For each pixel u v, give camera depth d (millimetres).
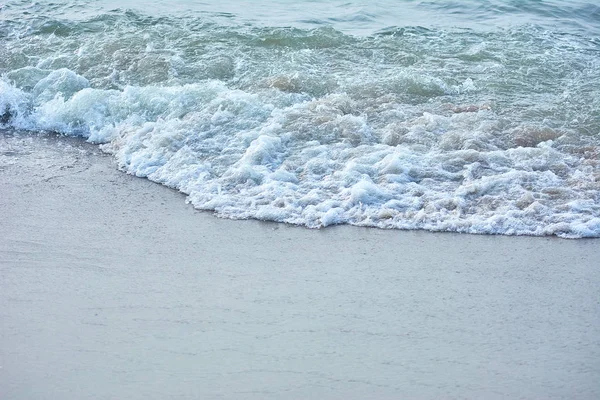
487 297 5980
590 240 6910
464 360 5172
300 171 7926
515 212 7219
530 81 10195
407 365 5094
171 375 4934
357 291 6012
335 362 5102
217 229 7035
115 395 4734
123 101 9461
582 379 5004
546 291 6090
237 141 8500
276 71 10312
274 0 13922
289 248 6703
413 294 5992
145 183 7988
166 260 6461
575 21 13312
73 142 9070
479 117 8977
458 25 12688
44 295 5902
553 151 8234
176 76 10219
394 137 8484
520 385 4930
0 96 9703
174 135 8633
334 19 12906
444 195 7465
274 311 5695
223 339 5336
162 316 5613
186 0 13492
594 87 10000
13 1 13148
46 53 10945
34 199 7613
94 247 6676
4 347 5227
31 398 4711
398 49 11195
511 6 14000
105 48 10961
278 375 4949
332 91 9734
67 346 5242
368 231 7008
